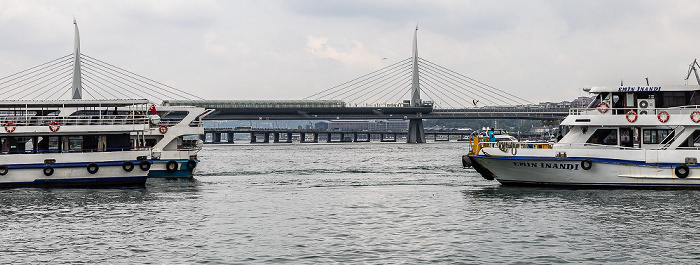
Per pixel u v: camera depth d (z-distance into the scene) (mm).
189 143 73250
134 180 54500
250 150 190625
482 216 40031
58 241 33969
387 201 47188
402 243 33469
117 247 32750
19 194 49562
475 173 73875
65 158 53281
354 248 32594
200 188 55812
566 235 34656
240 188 56375
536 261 30078
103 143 55531
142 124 55750
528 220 38500
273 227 37500
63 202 45969
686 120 48344
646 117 49156
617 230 35594
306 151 176000
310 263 30016
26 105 54781
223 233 35875
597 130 50719
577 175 49250
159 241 34000
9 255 31344
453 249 32219
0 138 53875
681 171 47469
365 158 122250
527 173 50750
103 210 42844
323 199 48719
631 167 48188
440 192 51812
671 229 35625
